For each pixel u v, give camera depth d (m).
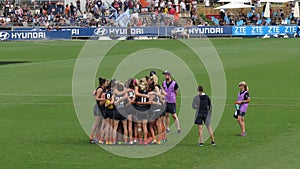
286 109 42.16
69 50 87.75
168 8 114.00
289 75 59.31
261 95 47.72
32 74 61.91
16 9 113.88
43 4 118.25
